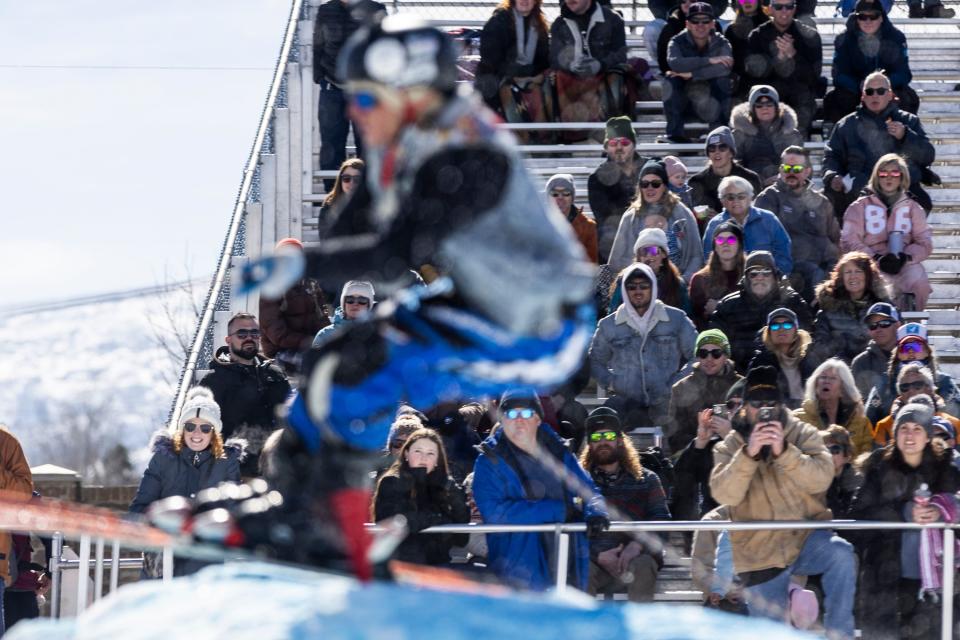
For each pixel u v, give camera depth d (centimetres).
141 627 1281
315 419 1304
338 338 1302
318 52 4822
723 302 3712
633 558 3041
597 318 4025
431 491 2944
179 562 3025
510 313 1251
